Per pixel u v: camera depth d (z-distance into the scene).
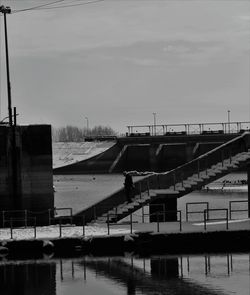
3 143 65.88
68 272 49.28
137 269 49.81
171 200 69.12
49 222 65.81
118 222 66.44
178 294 42.59
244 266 50.31
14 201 66.06
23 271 49.88
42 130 66.81
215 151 71.19
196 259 53.12
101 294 43.16
